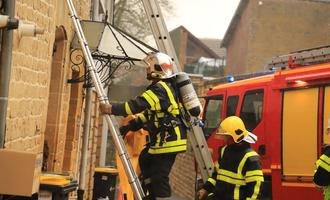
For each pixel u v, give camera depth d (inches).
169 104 194.2
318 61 352.5
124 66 331.9
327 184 226.7
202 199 232.5
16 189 150.6
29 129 203.3
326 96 326.6
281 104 351.9
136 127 204.7
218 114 452.4
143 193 189.0
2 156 151.1
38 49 207.5
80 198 359.3
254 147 362.9
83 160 365.4
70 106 336.5
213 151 441.4
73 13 198.1
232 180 218.1
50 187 188.9
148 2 243.0
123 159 187.5
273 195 343.3
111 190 401.4
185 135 200.5
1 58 163.3
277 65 420.5
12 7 164.6
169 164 197.6
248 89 397.4
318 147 325.7
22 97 189.3
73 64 294.0
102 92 188.9
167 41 242.5
